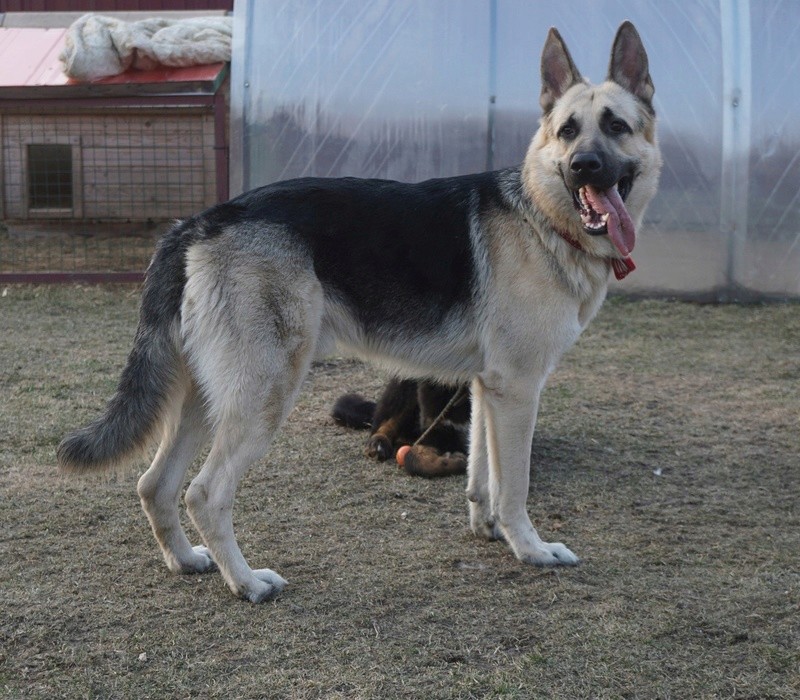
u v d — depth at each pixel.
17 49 11.89
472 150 9.21
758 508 4.45
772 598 3.48
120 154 11.59
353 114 9.27
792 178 9.05
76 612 3.33
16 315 8.19
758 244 9.12
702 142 9.05
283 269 3.53
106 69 10.50
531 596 3.51
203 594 3.52
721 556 3.89
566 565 3.79
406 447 4.92
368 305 3.75
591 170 3.57
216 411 3.51
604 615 3.35
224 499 3.46
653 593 3.52
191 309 3.52
